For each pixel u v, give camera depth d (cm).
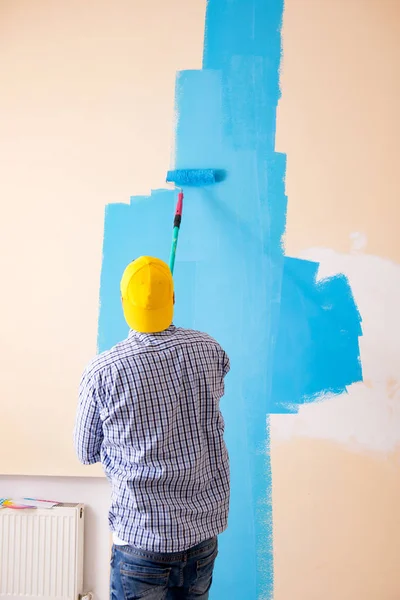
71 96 208
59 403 206
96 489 208
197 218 206
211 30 207
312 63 206
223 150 206
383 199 204
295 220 205
